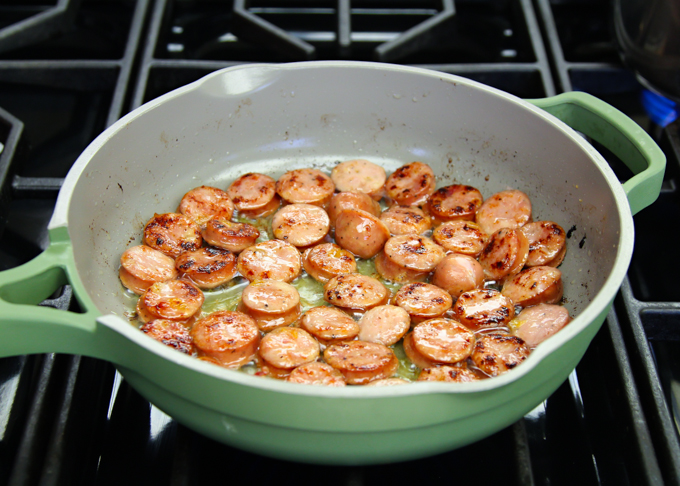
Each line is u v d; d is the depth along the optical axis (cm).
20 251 52
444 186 52
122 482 41
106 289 45
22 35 59
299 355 41
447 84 50
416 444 36
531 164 50
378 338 43
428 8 68
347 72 51
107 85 59
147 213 50
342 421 35
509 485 40
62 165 57
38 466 40
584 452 42
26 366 44
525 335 43
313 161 55
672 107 60
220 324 42
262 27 60
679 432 43
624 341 44
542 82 58
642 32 55
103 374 44
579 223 47
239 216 51
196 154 52
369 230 47
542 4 65
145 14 64
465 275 45
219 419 36
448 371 41
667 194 52
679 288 50
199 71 58
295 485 41
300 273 47
